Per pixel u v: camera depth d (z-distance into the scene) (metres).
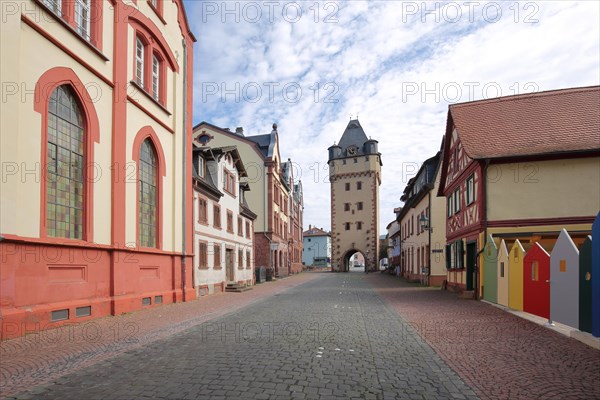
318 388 5.15
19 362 6.45
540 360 6.58
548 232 15.29
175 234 17.08
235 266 26.64
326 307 14.23
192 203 18.89
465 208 18.62
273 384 5.27
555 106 17.62
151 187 15.63
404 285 27.66
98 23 12.10
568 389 5.18
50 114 10.16
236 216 27.28
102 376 5.63
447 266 22.84
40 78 9.66
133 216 13.77
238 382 5.35
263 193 43.53
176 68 17.75
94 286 11.49
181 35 18.38
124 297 12.71
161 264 15.77
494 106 18.78
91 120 11.55
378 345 7.70
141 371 5.87
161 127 16.31
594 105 17.06
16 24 8.84
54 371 5.90
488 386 5.30
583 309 8.22
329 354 6.95
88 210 11.31
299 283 32.19
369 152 63.44
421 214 30.39
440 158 26.84
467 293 16.89
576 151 14.96
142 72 15.23
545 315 10.42
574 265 8.72
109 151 12.46
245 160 44.16
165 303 15.66
